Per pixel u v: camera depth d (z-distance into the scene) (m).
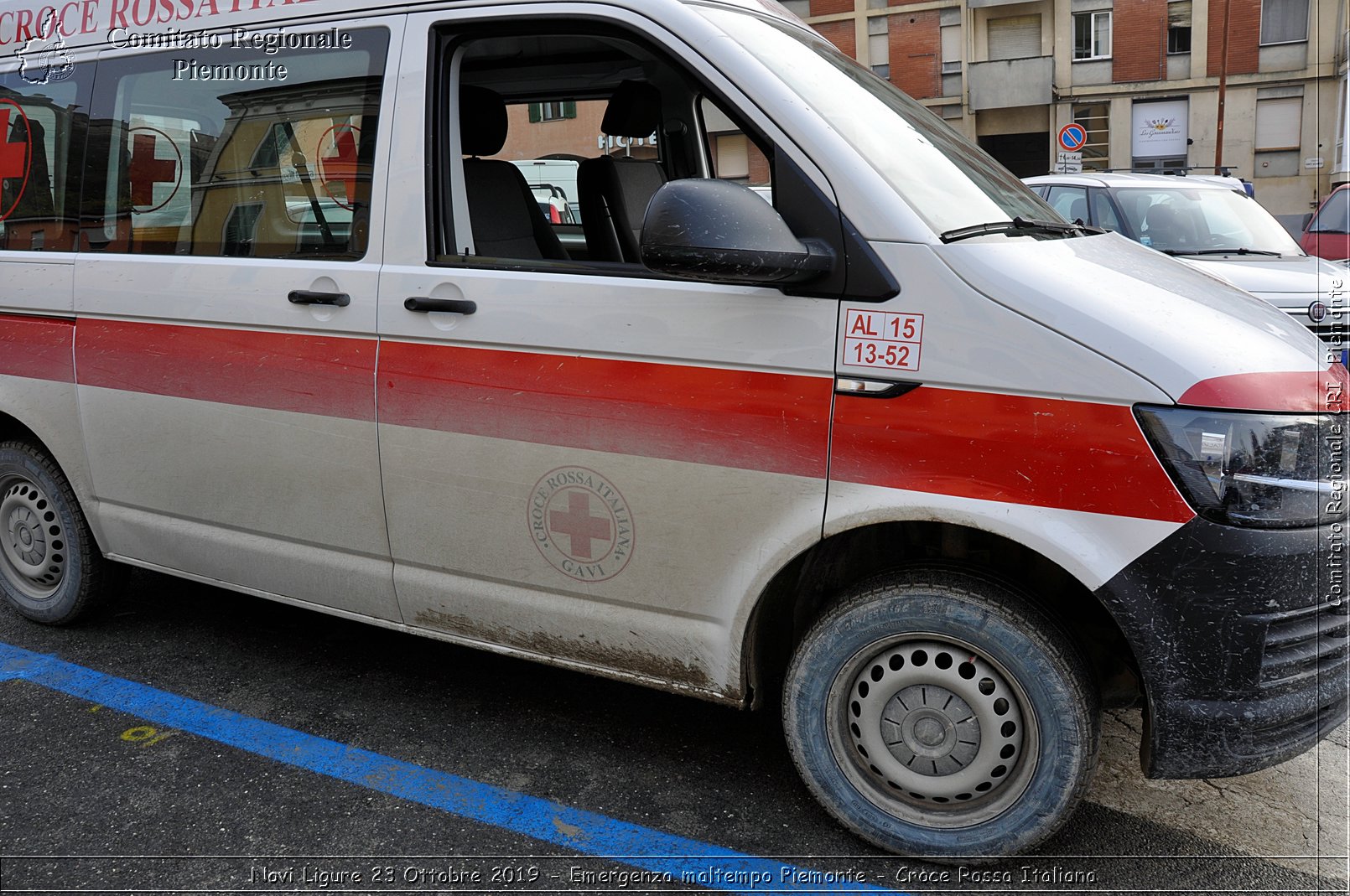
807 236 2.39
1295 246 8.10
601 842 2.63
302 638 3.83
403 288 2.81
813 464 2.40
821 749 2.61
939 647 2.46
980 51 36.72
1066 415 2.21
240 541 3.28
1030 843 2.45
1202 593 2.16
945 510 2.29
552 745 3.09
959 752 2.48
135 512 3.51
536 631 2.85
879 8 37.22
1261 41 33.34
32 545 3.85
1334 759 3.08
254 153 3.08
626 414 2.58
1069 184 8.73
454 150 2.87
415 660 3.65
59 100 3.48
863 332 2.34
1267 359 2.26
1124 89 35.47
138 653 3.68
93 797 2.79
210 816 2.71
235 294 3.09
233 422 3.14
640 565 2.65
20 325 3.57
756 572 2.51
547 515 2.73
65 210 3.47
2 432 3.87
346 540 3.06
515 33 2.78
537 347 2.67
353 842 2.62
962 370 2.27
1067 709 2.36
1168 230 8.20
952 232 2.37
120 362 3.34
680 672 2.69
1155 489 2.16
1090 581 2.20
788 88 2.50
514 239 3.43
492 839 2.64
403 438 2.87
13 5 3.61
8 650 3.70
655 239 2.26
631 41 2.65
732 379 2.47
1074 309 2.23
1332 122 32.59
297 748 3.06
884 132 2.59
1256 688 2.21
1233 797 2.87
